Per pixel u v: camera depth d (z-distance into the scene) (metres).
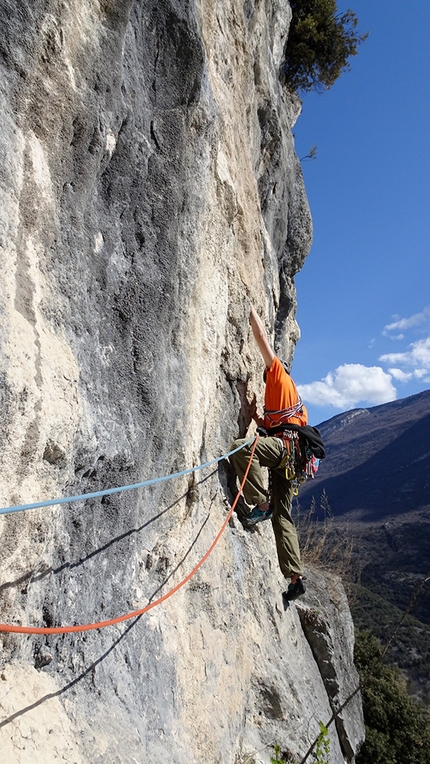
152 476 2.85
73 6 1.98
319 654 5.61
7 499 1.56
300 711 4.02
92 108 2.12
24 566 1.68
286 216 8.10
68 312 2.04
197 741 2.67
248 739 3.41
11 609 1.65
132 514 2.53
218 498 3.93
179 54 2.75
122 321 2.45
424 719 9.98
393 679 10.47
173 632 2.84
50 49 1.88
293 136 8.99
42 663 1.85
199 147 3.17
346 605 7.04
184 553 3.18
